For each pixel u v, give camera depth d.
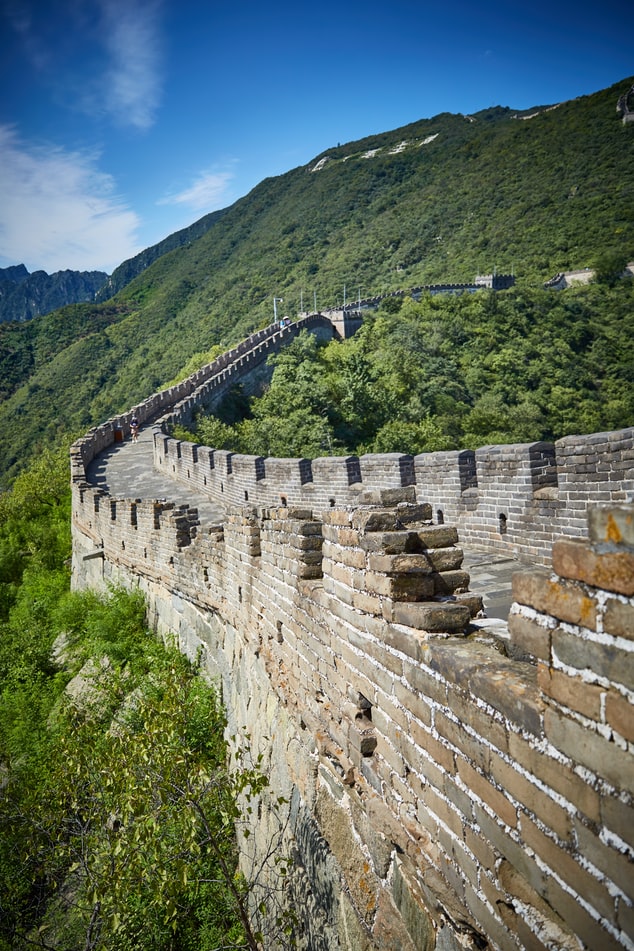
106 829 6.38
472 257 120.12
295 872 5.66
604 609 1.95
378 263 137.12
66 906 7.07
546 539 9.17
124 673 12.48
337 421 48.56
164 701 7.58
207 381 49.88
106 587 17.77
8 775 10.10
